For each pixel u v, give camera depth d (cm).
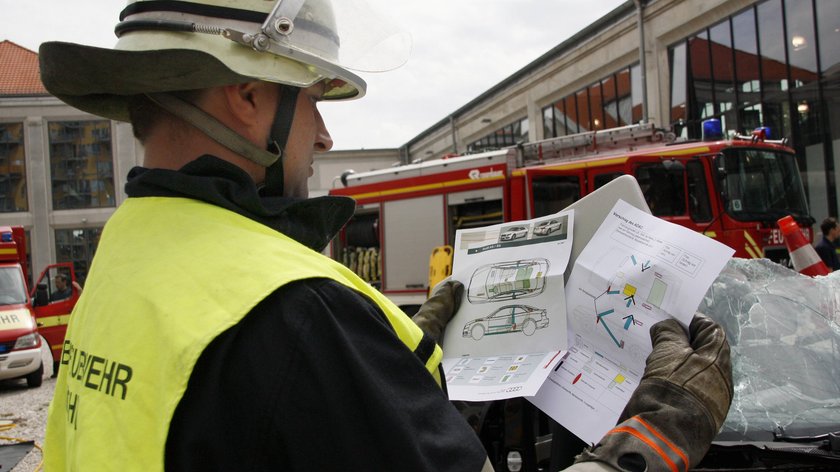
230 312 77
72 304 1043
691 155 793
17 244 1052
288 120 101
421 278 999
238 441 75
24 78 2852
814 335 180
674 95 1605
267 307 78
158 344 80
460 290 169
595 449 101
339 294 82
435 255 953
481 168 929
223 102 97
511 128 2436
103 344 86
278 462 75
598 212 157
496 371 146
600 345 139
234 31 94
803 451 161
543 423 223
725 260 128
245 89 98
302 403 75
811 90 1253
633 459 96
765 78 1350
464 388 144
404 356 83
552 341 146
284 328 77
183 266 85
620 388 131
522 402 197
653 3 1596
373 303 88
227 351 76
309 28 101
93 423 81
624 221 148
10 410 755
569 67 1980
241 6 95
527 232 166
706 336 118
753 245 781
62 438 105
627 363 133
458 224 973
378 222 1077
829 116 1223
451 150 2867
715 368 109
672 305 129
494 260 167
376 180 1066
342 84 129
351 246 1142
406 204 1020
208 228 89
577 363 140
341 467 74
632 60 1723
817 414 170
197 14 94
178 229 90
